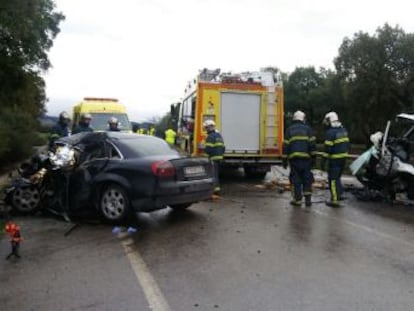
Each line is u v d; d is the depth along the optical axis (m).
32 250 6.48
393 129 11.27
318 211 9.45
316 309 4.53
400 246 6.81
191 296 4.84
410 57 45.00
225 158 13.88
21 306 4.59
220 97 13.80
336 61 49.16
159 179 7.77
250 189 12.51
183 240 6.98
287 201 10.58
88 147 8.60
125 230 7.62
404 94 45.28
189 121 14.63
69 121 11.96
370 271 5.65
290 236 7.27
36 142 25.77
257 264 5.88
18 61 18.67
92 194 8.24
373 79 45.62
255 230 7.64
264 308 4.55
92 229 7.72
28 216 8.65
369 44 46.00
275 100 14.15
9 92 20.52
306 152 9.95
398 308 4.57
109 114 16.20
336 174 10.08
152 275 5.46
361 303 4.68
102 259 6.07
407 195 10.66
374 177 11.20
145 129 18.66
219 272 5.57
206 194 8.59
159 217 8.62
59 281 5.27
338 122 10.19
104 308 4.54
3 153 15.54
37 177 8.60
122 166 8.01
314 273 5.55
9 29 14.90
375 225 8.23
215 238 7.10
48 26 19.36
